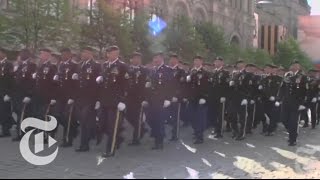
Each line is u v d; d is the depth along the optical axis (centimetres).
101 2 2281
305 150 1191
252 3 6825
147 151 1112
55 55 1216
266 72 1475
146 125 1290
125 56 2253
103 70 1052
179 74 1232
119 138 1111
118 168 934
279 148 1206
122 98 1045
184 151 1126
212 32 4212
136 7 2988
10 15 1977
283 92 1285
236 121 1323
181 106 1295
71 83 1111
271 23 8588
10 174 877
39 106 1188
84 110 1080
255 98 1380
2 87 1241
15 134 1291
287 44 6278
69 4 2127
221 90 1309
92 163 977
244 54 4756
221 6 5709
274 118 1433
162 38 3288
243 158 1059
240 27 6344
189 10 4828
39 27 1944
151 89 1137
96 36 2231
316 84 1564
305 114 1664
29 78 1200
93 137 1155
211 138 1321
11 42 1916
